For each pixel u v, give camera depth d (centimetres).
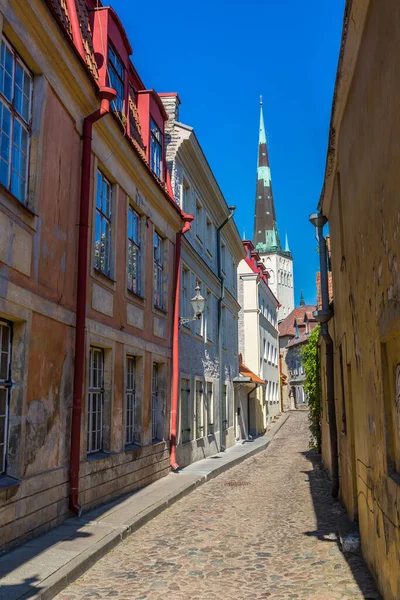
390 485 459
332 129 775
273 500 1122
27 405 688
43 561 612
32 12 692
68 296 830
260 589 566
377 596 521
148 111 1312
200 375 1838
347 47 574
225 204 2166
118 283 1066
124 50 1147
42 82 745
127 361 1164
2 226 623
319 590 551
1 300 618
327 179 900
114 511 910
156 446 1298
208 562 673
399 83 388
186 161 1686
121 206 1096
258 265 3644
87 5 1016
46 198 756
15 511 654
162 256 1434
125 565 661
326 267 1145
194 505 1073
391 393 480
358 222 615
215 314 2136
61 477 793
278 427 3575
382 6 439
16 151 696
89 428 941
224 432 2219
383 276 471
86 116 911
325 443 1513
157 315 1339
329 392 1114
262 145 10762
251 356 3269
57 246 792
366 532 618
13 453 667
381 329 479
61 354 800
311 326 5509
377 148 481
